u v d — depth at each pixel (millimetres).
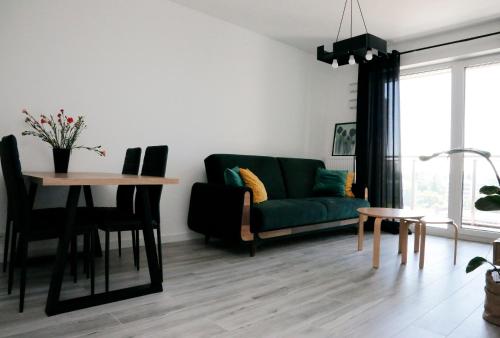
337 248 3434
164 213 3477
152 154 2467
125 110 3195
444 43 4133
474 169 4539
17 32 2639
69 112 2889
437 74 4547
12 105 2629
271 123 4520
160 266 2215
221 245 3436
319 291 2193
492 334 1656
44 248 2824
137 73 3264
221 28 3906
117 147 3152
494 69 4195
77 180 1670
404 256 2889
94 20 3004
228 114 4020
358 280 2438
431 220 2832
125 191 2734
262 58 4367
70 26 2883
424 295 2158
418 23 3887
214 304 1930
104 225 1994
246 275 2480
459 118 4172
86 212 2330
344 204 3893
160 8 3404
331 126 5250
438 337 1617
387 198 4465
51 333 1533
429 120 4715
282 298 2053
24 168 2688
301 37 4406
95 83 3020
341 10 3600
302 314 1828
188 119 3648
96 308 1821
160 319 1717
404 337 1608
